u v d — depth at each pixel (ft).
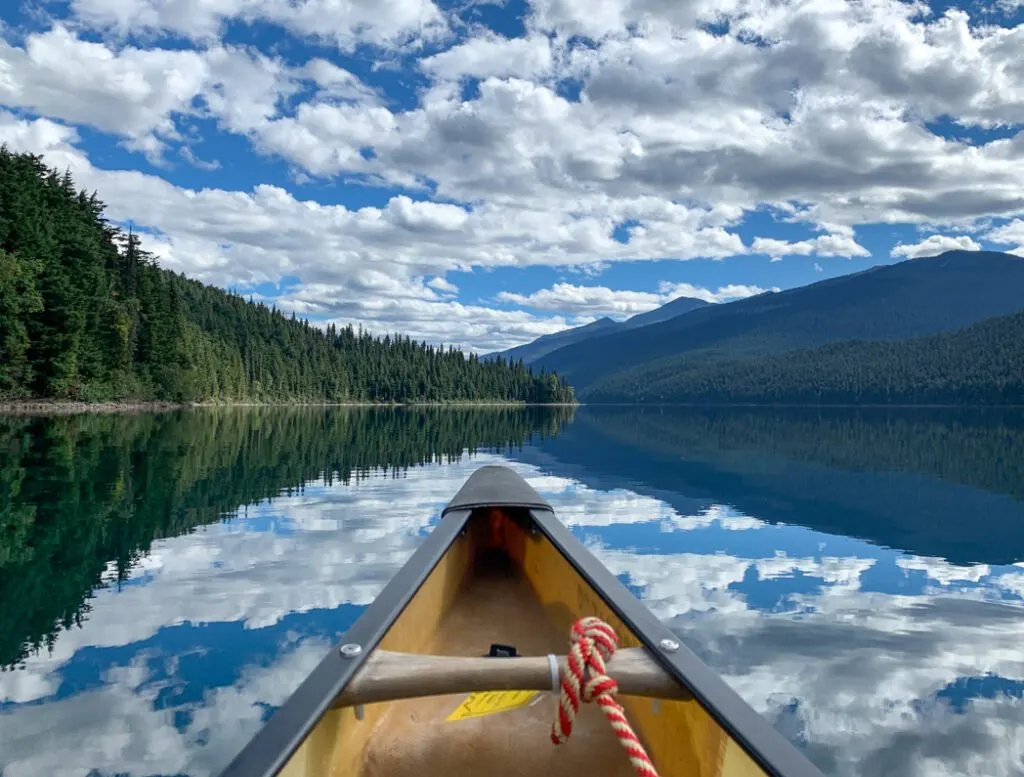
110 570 24.16
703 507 42.16
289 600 21.26
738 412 337.31
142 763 12.16
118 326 151.23
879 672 17.53
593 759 9.30
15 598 20.93
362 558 26.50
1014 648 19.16
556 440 108.68
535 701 10.80
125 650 17.20
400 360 397.60
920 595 24.26
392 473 54.85
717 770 7.03
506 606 15.57
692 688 7.27
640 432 138.92
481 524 18.98
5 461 49.93
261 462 58.85
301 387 302.86
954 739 14.26
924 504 43.98
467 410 322.14
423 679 7.60
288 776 6.24
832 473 61.72
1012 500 45.78
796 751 6.11
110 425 95.20
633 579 25.81
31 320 125.08
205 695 14.82
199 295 325.21
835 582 25.76
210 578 23.47
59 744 12.75
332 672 7.48
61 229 146.20
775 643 19.42
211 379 206.49
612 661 8.00
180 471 49.52
